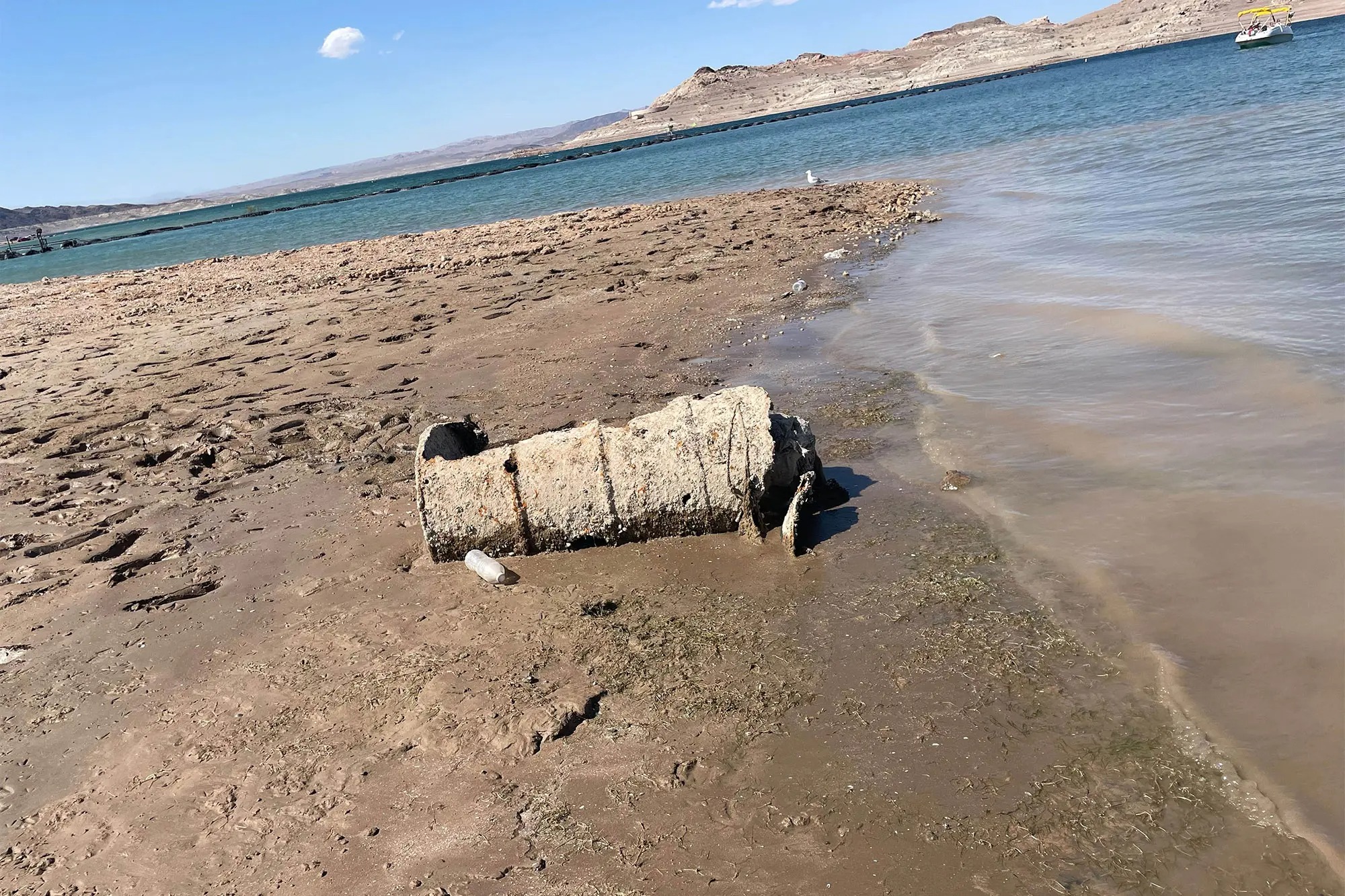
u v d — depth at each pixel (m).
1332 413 5.65
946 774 3.32
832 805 3.24
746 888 2.93
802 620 4.45
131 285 23.45
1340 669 3.55
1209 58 59.25
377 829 3.39
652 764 3.56
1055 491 5.41
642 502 5.42
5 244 96.88
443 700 4.12
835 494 5.81
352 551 5.82
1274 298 8.02
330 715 4.13
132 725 4.27
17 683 4.74
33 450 8.85
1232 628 3.91
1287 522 4.59
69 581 5.84
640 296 12.59
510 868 3.13
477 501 5.47
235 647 4.84
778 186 27.36
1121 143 22.16
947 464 6.05
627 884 3.00
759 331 10.16
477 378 9.54
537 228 22.81
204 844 3.44
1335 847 2.81
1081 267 10.58
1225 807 3.03
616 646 4.41
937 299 10.41
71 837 3.58
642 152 80.06
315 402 9.34
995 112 45.47
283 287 17.92
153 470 7.88
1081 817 3.06
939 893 2.82
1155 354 7.29
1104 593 4.31
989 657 3.96
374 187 105.19
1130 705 3.56
